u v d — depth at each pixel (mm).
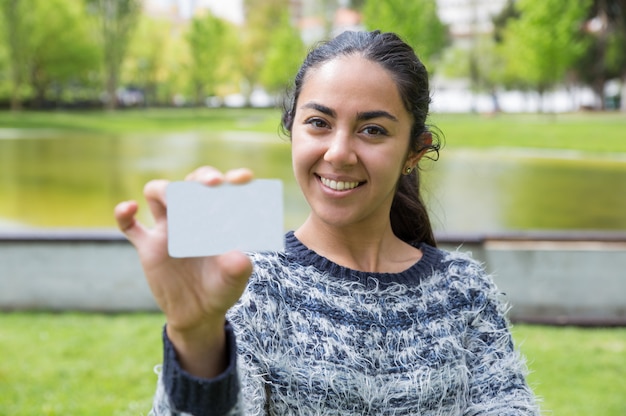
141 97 32062
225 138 21125
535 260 4840
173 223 806
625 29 25594
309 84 1178
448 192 11352
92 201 10805
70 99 30922
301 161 1178
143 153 17000
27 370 3998
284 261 1207
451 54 33531
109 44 28281
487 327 1321
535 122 22797
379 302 1225
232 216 818
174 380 851
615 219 9617
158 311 5016
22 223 9281
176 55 30734
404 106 1185
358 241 1279
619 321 4844
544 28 25109
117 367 4066
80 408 3527
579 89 31500
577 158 16453
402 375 1191
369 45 1187
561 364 4164
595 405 3623
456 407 1237
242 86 32500
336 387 1138
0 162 15117
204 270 833
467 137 19891
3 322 4773
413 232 1542
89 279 4961
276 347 1135
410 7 22016
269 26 30625
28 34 27641
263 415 1097
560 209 10180
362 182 1168
